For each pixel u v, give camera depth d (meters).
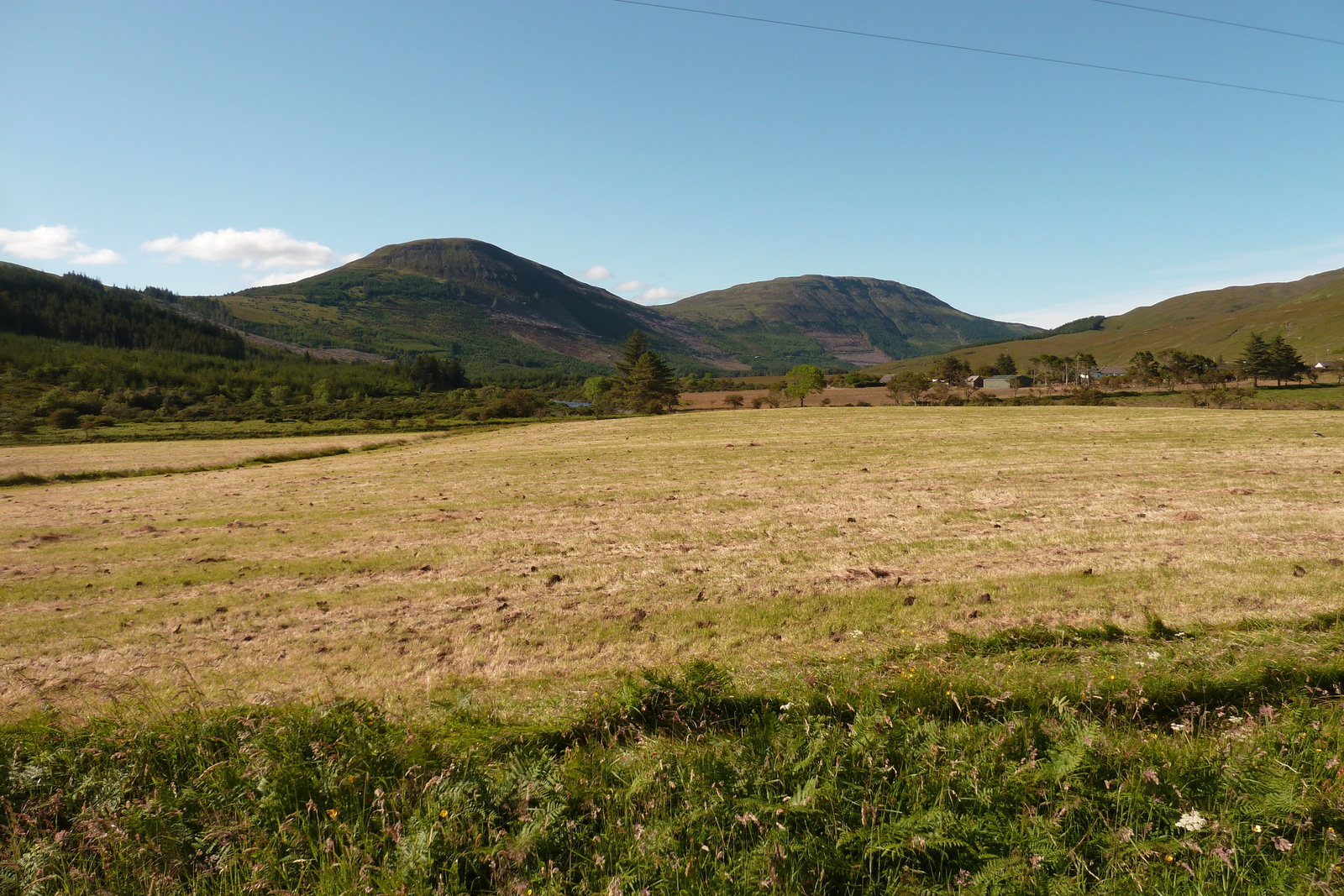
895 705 5.70
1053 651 7.79
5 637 12.18
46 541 20.73
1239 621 9.66
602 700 6.59
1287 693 6.09
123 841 4.52
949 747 5.02
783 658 9.53
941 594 12.09
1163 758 4.78
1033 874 3.80
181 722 6.14
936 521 17.94
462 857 4.13
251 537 19.95
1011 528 16.70
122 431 79.50
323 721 5.90
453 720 6.28
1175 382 110.38
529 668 9.98
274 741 5.48
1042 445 31.95
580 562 15.73
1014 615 10.92
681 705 6.27
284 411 109.69
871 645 9.81
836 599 12.15
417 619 12.47
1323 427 34.47
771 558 15.16
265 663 10.68
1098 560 13.60
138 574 16.17
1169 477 22.52
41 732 5.98
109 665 10.82
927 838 3.97
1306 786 4.37
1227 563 12.80
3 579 16.12
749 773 4.82
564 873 4.05
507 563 15.91
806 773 4.80
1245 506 17.77
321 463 42.06
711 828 4.25
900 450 32.41
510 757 5.41
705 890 3.82
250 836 4.47
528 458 36.53
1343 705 5.74
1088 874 3.83
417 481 30.45
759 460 31.39
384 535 19.50
